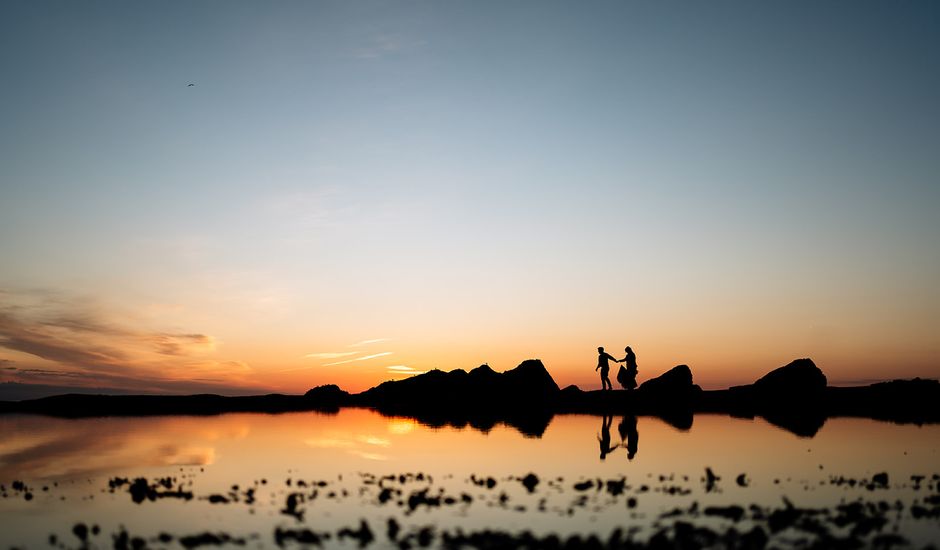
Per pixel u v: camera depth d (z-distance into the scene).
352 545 11.74
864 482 16.69
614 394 44.81
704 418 35.12
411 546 11.59
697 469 18.56
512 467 19.17
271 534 12.52
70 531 13.02
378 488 16.53
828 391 45.56
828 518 13.12
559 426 31.27
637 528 12.47
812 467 18.83
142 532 12.86
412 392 50.59
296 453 22.73
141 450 23.78
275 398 51.75
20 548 12.02
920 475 17.64
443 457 21.36
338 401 51.56
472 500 14.96
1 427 32.75
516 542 11.55
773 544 11.45
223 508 14.62
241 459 21.45
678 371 45.19
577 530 12.40
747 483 16.58
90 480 18.06
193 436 28.34
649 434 27.28
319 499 15.36
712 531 12.02
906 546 11.36
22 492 16.59
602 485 16.42
